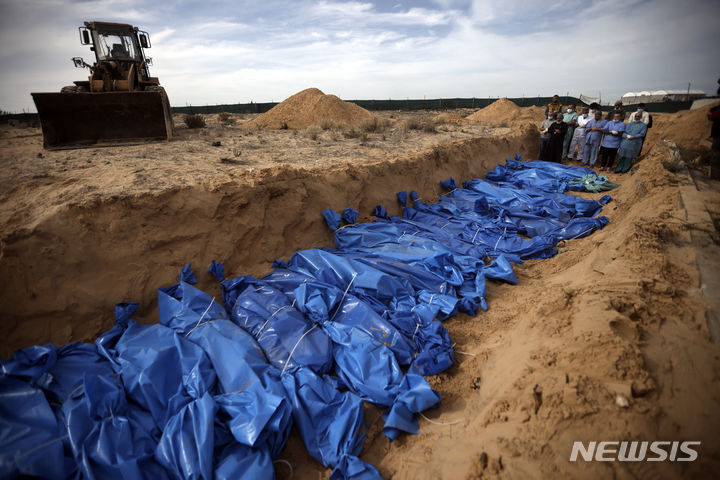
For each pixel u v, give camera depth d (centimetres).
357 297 526
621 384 279
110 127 1102
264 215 642
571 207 919
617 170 1192
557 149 1389
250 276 563
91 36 1216
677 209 582
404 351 439
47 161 805
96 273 471
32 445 292
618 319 334
